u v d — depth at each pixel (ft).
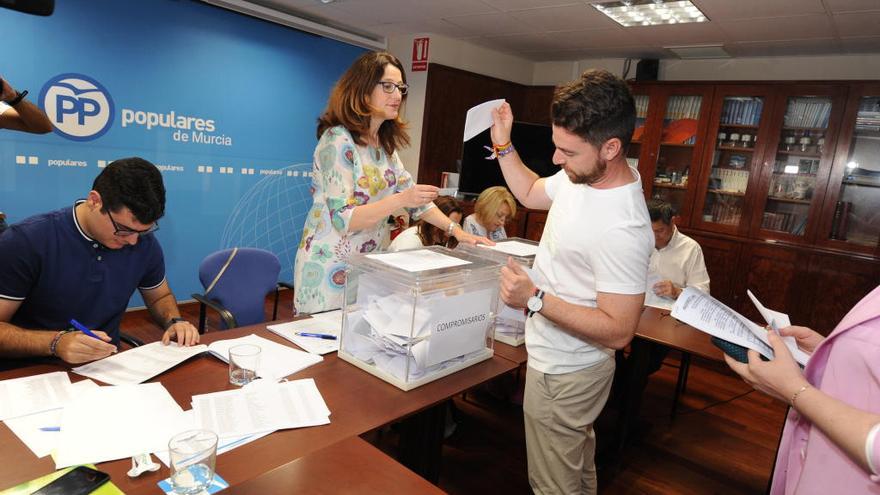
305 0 13.56
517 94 18.71
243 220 14.64
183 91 12.85
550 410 4.29
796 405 2.71
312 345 5.14
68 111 11.15
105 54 11.49
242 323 7.87
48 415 3.55
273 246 15.49
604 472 8.19
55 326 5.16
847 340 2.68
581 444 4.42
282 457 3.34
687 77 16.22
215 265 7.71
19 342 4.26
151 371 4.32
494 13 13.26
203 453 2.89
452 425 8.79
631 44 15.12
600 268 3.71
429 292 4.45
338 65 16.02
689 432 9.73
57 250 4.91
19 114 6.59
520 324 5.81
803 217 13.84
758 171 14.12
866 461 2.28
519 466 8.14
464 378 4.81
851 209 13.29
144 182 4.60
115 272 5.30
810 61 14.34
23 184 10.82
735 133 14.64
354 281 4.87
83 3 11.03
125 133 12.05
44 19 10.59
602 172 3.71
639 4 11.74
